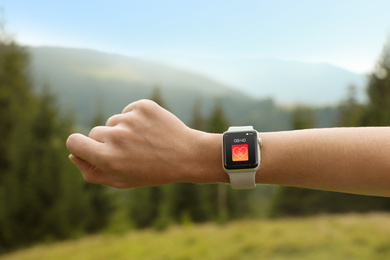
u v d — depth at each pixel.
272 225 27.36
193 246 24.72
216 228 28.59
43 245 27.22
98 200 29.77
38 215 27.83
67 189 28.91
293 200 32.78
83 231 28.97
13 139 30.84
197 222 32.47
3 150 29.89
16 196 27.77
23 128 29.80
